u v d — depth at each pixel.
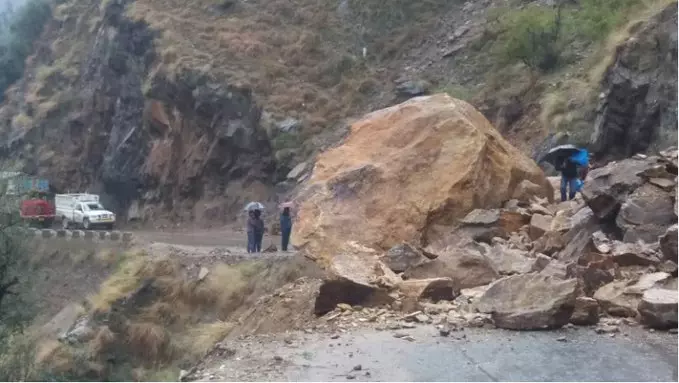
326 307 9.65
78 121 49.31
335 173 12.66
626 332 8.15
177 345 20.02
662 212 10.48
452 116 12.75
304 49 41.09
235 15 43.84
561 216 11.80
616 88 23.52
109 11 47.38
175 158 40.38
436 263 10.34
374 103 37.16
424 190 12.04
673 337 7.91
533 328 8.33
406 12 41.84
